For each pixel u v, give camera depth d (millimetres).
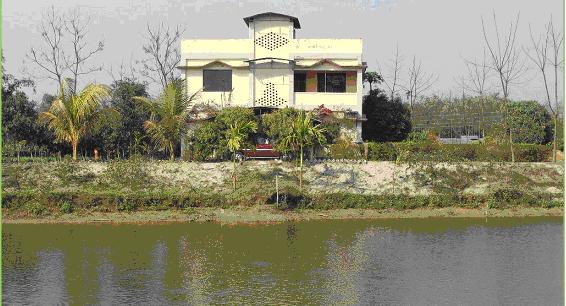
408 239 25984
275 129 38062
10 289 19484
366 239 26016
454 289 19297
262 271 21375
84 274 21125
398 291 19125
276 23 43406
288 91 43125
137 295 18859
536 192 32688
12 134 41844
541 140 50625
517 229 27688
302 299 18359
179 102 38375
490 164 35906
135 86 45281
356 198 31219
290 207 30875
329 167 35969
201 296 18703
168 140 37969
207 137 38000
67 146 44094
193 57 43656
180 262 22609
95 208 30438
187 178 34562
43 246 24969
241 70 43406
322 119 41031
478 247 24500
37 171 34594
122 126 43531
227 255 23531
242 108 39219
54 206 30359
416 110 70438
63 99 37812
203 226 28578
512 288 19328
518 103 53875
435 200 31406
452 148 39500
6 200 30141
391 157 38531
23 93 42406
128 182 33750
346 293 18938
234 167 32875
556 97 43656
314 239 26047
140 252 24016
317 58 43312
